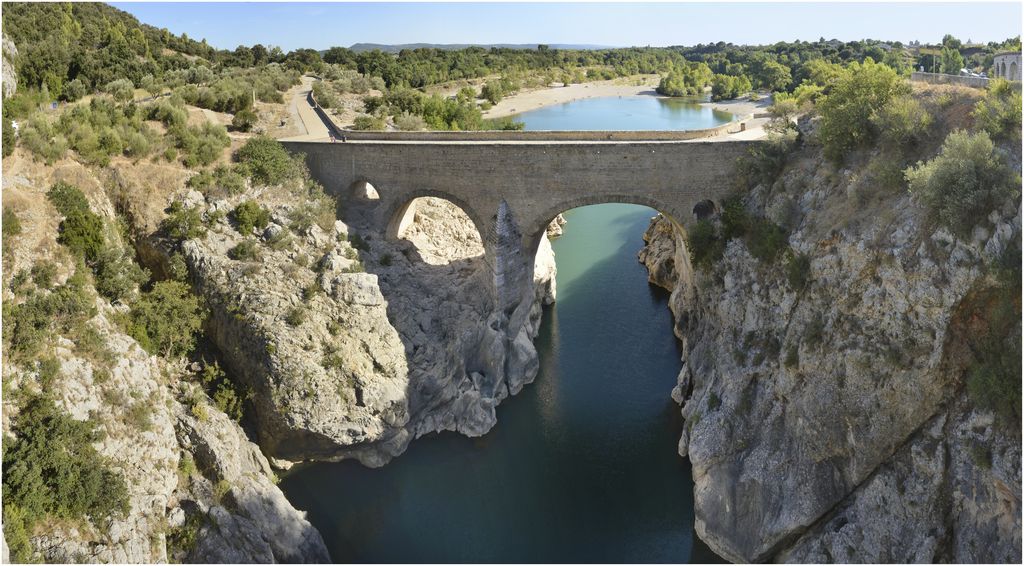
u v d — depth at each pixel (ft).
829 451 113.39
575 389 171.63
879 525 105.60
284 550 118.62
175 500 116.37
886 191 118.42
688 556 124.57
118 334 126.62
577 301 220.84
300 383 134.41
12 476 98.22
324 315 144.25
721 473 125.59
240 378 140.36
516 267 169.07
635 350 189.06
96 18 385.29
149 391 123.65
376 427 140.77
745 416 128.26
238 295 141.69
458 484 143.74
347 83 312.71
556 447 152.25
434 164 163.32
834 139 134.10
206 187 158.10
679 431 154.10
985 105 114.52
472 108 376.07
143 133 165.37
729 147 152.15
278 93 271.49
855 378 110.11
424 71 518.37
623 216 313.32
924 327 103.81
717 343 147.23
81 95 234.99
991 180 101.24
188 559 109.91
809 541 111.96
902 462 106.01
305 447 139.44
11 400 105.19
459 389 159.43
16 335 111.24
